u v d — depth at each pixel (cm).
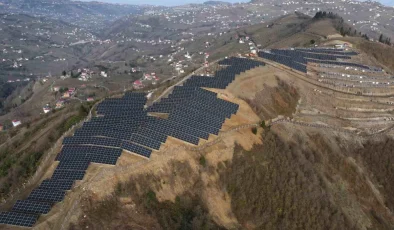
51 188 7844
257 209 9112
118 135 9575
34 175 8750
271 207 9288
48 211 7244
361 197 11606
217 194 9131
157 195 8406
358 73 18175
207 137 10112
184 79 15012
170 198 8525
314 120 13700
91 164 8600
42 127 14362
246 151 10381
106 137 9581
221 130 10762
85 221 7156
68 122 12862
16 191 8294
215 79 13938
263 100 13450
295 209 9431
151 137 9550
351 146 13238
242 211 9000
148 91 14912
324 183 10881
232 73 14525
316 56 19712
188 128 10225
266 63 16888
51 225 6950
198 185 9019
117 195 7938
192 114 10938
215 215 8725
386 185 12381
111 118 10719
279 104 13800
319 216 9638
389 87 17000
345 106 15312
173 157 9175
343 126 14050
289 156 10919
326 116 14412
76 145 9431
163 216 7875
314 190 10144
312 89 15700
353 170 12156
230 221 8800
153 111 11350
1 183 9300
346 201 10850
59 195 7625
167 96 13062
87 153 8894
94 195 7700
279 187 9756
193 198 8775
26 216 6988
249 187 9506
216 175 9462
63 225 6925
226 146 10150
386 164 12938
